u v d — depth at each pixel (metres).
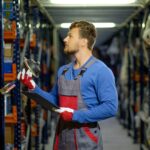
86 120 2.21
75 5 5.15
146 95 4.99
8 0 3.02
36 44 4.48
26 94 2.31
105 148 5.47
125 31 7.43
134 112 6.03
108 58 11.58
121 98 7.87
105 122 8.30
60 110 2.21
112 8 5.45
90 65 2.32
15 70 2.92
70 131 2.34
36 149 4.52
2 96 2.60
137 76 5.62
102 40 11.09
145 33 4.07
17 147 3.12
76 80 2.30
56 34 8.22
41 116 5.20
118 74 8.91
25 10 3.84
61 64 10.98
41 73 5.44
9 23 2.95
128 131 6.53
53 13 5.94
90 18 6.57
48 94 2.51
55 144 2.44
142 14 5.24
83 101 2.30
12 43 3.01
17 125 3.11
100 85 2.25
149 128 4.57
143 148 4.99
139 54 5.55
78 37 2.32
